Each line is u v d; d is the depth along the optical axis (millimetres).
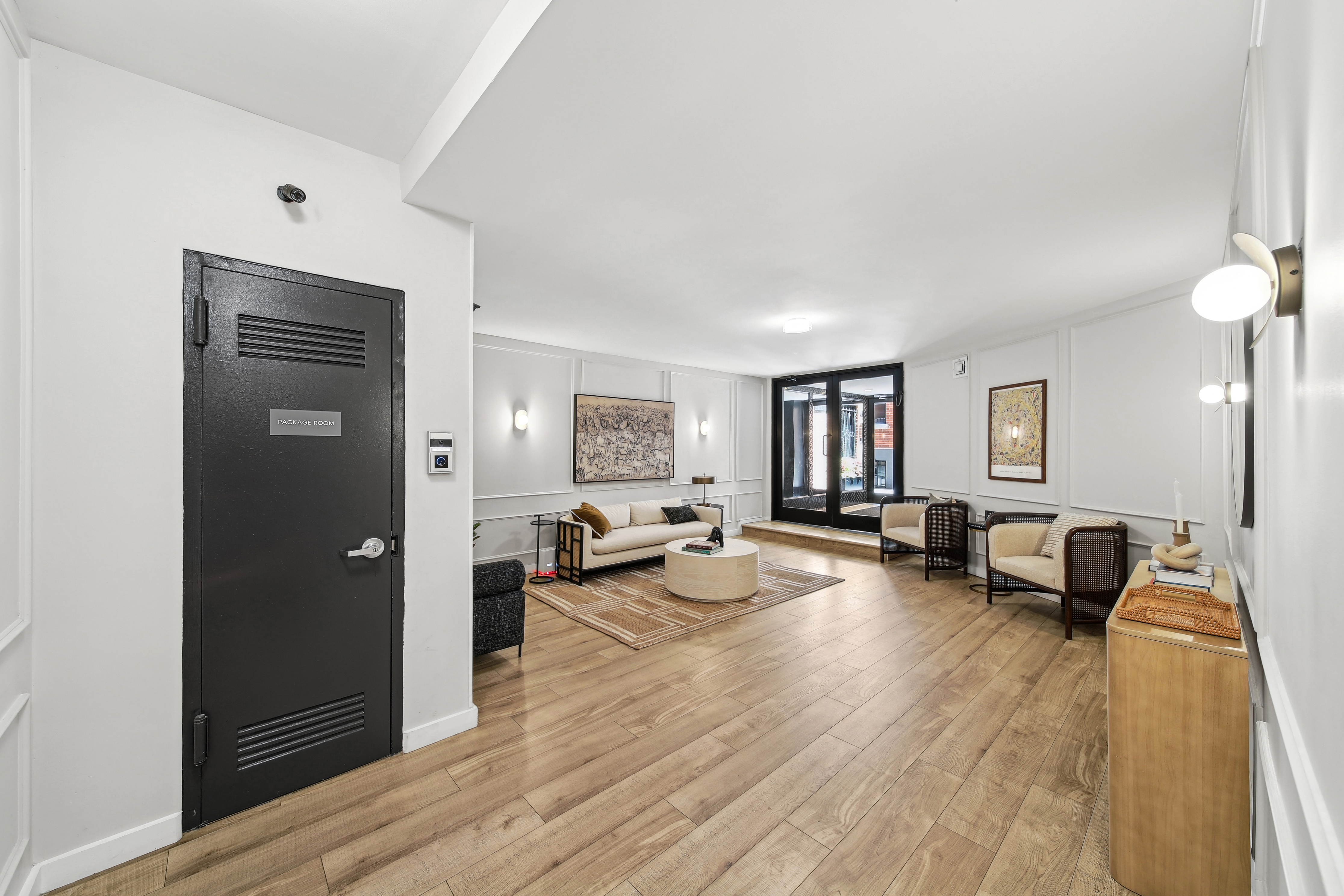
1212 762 1449
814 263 3070
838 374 7230
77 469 1576
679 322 4559
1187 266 3107
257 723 1873
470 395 2422
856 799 1917
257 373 1880
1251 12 1295
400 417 2201
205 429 1783
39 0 1397
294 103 1846
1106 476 3965
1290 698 966
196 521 1763
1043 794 1938
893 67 1493
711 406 7402
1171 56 1455
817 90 1593
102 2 1407
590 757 2176
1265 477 1329
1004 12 1306
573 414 5852
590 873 1589
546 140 1829
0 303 1354
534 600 4496
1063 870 1595
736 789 1973
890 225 2561
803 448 7773
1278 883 1106
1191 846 1464
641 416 6438
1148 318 3654
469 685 2404
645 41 1376
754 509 8070
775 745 2258
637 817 1825
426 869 1604
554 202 2285
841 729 2391
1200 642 1475
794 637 3568
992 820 1810
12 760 1403
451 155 1908
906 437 6180
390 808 1867
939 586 4855
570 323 4633
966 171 2062
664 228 2590
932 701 2654
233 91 1773
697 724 2436
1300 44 850
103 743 1607
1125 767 1546
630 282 3459
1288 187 979
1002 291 3588
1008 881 1554
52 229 1546
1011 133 1819
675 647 3385
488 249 2883
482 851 1674
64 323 1561
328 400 2027
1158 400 3602
